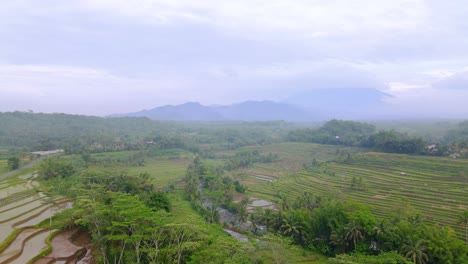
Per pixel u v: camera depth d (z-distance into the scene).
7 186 107.06
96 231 62.28
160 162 187.88
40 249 61.78
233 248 54.59
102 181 101.62
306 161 193.88
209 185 131.12
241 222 98.62
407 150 163.25
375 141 188.75
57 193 96.75
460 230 81.81
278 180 154.12
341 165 160.00
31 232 69.19
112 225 56.47
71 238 68.75
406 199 101.00
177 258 54.09
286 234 82.81
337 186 129.62
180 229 56.34
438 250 61.22
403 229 68.56
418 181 122.31
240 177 164.62
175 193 123.00
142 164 175.38
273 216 89.00
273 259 58.41
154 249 52.72
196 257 50.72
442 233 67.50
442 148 154.50
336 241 74.19
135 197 75.31
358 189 122.56
